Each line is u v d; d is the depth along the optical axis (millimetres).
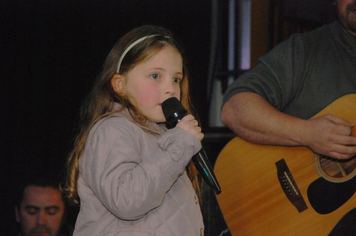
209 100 5016
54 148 4098
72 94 4188
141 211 1513
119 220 1611
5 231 3479
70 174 1782
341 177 2480
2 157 3939
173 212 1638
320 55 2730
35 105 4082
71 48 4203
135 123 1715
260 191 2637
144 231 1588
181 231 1620
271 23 4652
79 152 1760
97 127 1670
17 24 4023
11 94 4020
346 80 2666
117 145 1595
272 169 2635
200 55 4957
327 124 2473
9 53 4008
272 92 2744
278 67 2773
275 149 2652
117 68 1775
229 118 2764
